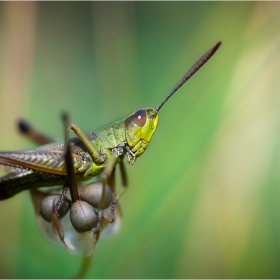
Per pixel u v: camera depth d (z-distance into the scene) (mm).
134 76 143
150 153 136
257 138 137
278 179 137
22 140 145
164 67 151
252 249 135
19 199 138
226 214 136
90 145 127
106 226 125
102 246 133
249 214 136
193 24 155
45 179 128
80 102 154
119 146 129
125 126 129
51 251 135
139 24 154
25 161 125
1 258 135
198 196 135
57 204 124
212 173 136
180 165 135
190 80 141
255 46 141
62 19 160
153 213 134
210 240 135
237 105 137
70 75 157
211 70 141
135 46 143
